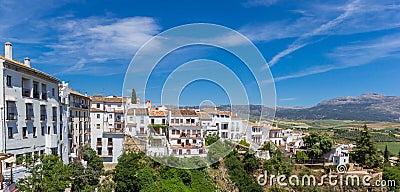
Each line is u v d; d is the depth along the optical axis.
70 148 36.06
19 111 23.48
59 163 21.50
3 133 21.48
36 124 26.06
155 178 29.59
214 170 33.28
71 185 27.12
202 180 30.61
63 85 34.53
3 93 21.66
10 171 20.30
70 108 36.94
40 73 26.66
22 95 24.06
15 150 22.75
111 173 31.77
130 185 28.69
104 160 37.56
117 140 37.50
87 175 28.69
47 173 20.33
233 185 33.59
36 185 19.31
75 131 38.16
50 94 29.20
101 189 27.45
